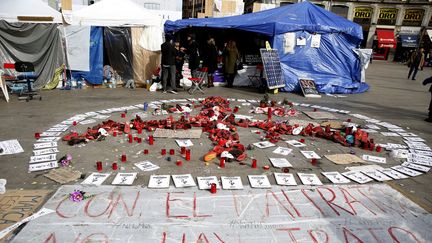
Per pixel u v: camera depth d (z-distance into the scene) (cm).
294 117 769
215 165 457
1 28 979
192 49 1091
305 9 1184
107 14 1084
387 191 396
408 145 589
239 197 367
